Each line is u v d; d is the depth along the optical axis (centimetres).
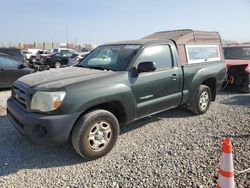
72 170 369
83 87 382
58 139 363
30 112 376
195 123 566
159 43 512
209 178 338
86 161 396
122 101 425
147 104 470
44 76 432
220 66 663
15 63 992
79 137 377
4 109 680
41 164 387
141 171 360
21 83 423
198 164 375
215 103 758
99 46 574
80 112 376
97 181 339
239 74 895
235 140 462
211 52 657
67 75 426
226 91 952
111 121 410
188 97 570
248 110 668
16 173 361
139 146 445
